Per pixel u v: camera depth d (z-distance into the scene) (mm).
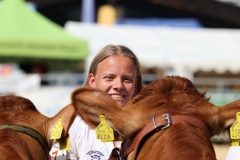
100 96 4898
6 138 4945
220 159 11367
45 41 18031
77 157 5531
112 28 21344
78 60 18750
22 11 18734
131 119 4852
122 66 5828
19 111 5531
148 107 4875
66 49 18156
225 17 28828
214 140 12547
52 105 15320
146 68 20219
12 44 17859
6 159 4531
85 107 4871
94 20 29062
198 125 4711
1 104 5574
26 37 17953
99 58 5918
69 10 29250
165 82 5035
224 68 20391
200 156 4176
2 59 19219
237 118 4789
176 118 4723
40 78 19047
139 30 21453
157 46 20609
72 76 19609
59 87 16828
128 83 5871
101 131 4836
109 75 5828
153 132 4715
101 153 5438
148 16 29906
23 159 4621
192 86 5078
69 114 5309
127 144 5016
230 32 22188
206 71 21406
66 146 5277
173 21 29156
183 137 4457
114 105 4902
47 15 29219
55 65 21375
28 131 5285
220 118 4840
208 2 28844
